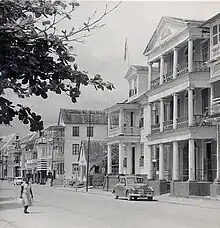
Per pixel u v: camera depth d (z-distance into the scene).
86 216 22.75
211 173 37.72
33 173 102.62
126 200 36.59
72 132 82.88
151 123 45.72
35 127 4.77
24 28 4.41
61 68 4.54
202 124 36.47
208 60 36.06
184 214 23.59
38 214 23.94
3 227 17.72
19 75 4.47
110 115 56.16
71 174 81.94
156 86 43.75
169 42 41.00
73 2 4.65
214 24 34.50
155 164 46.62
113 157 61.50
